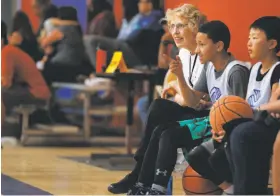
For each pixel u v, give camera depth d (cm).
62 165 1379
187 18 1010
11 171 1288
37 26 2277
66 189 1099
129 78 1336
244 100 873
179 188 1095
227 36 938
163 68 1330
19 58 1691
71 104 1908
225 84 933
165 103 966
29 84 1708
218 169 874
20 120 1745
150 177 922
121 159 1397
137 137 1802
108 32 1823
